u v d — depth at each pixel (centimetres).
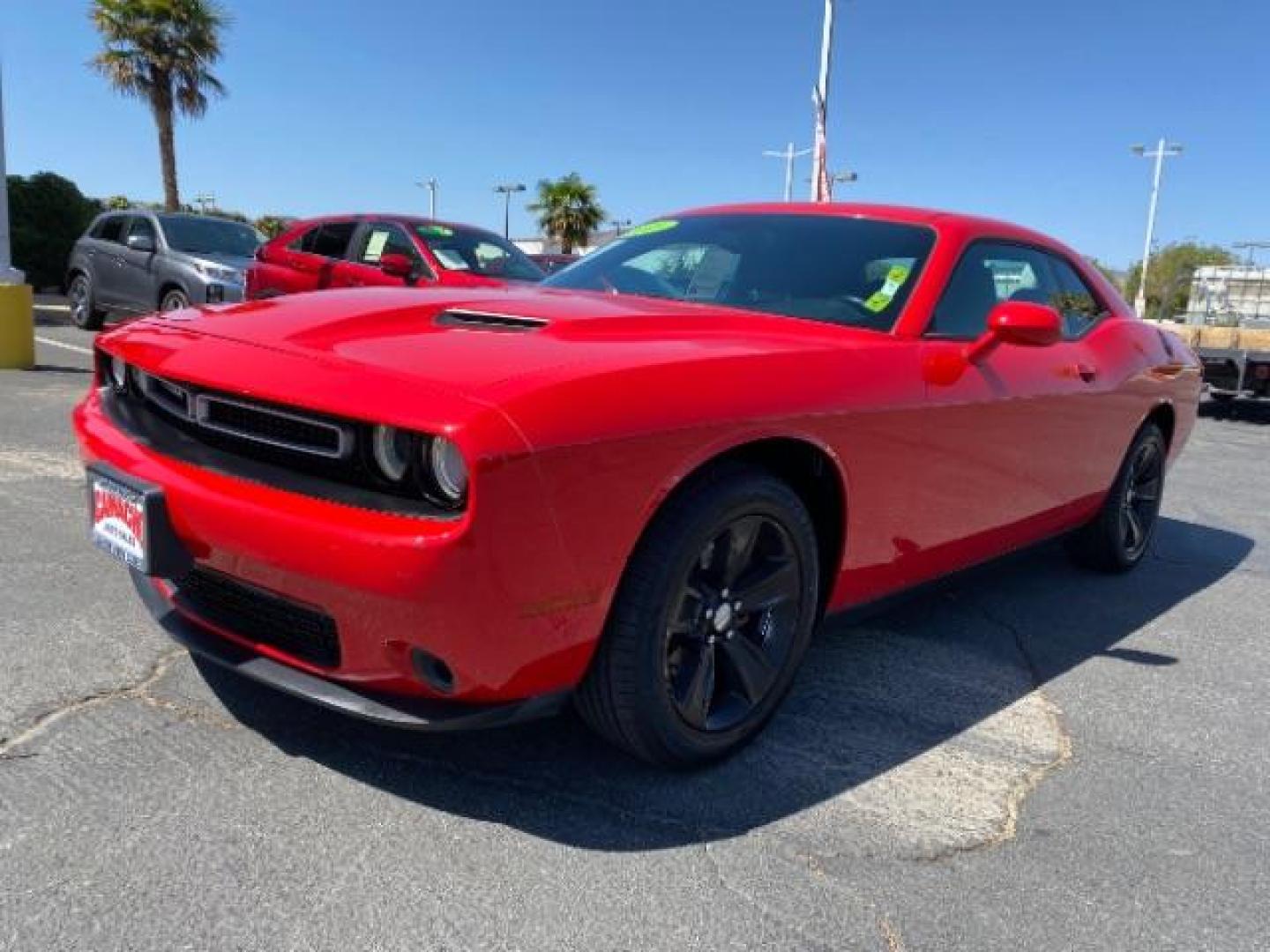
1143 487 476
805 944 194
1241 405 1291
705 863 218
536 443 195
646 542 225
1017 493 351
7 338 903
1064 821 247
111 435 254
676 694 243
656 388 221
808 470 269
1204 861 233
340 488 210
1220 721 314
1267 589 470
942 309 320
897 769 267
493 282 860
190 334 251
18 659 291
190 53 2588
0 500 459
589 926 195
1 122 1190
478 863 212
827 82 1873
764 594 257
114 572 369
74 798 224
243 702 274
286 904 195
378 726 266
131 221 1295
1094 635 388
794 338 282
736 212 375
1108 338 415
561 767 254
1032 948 199
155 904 192
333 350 225
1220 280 1527
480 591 196
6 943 179
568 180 3769
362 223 934
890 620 388
